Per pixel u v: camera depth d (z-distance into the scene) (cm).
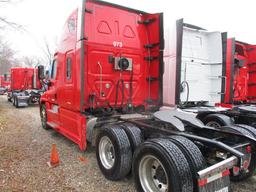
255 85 991
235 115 642
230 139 400
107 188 390
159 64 606
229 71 815
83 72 510
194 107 729
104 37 550
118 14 573
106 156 440
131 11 593
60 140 685
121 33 577
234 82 903
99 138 443
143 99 617
